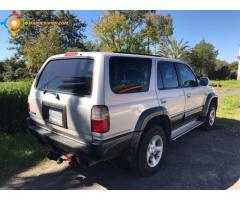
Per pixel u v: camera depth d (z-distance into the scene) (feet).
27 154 13.87
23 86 19.69
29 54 81.10
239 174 12.05
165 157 13.33
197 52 170.60
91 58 9.77
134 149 10.56
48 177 11.62
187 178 11.59
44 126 11.70
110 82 9.48
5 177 11.54
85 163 9.77
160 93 12.23
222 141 17.13
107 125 9.13
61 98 10.27
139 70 11.18
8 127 16.75
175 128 14.46
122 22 96.58
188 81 15.79
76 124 9.73
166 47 147.43
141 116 10.73
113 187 10.78
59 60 11.35
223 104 34.04
